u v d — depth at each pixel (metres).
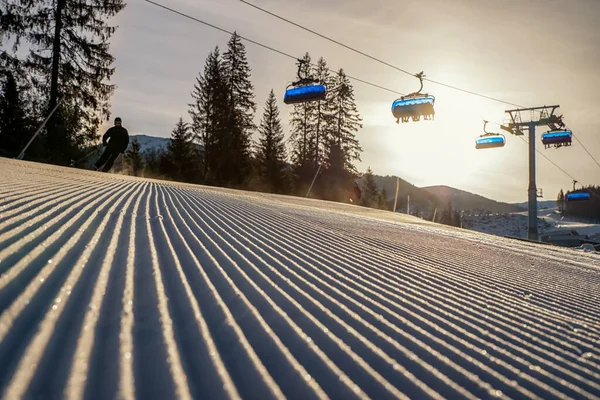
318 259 3.89
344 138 51.12
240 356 1.54
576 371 2.05
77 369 1.21
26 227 2.91
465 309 2.95
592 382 1.93
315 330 1.98
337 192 47.75
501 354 2.13
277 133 47.16
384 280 3.46
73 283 1.98
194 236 3.91
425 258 5.20
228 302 2.14
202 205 7.01
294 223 6.61
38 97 23.28
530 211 31.25
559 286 4.68
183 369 1.34
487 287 3.91
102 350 1.36
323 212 11.27
